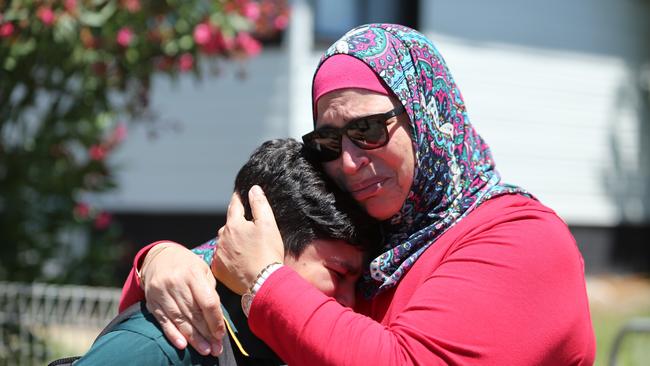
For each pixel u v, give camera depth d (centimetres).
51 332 1252
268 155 592
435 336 512
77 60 1318
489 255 539
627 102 2992
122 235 2552
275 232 552
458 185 606
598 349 1798
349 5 2420
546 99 2794
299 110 2334
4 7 1265
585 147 2888
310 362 511
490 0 2664
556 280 542
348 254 580
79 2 1299
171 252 557
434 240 589
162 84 2494
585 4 2886
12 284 1373
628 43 3008
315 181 577
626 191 2986
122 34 1345
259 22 1583
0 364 1254
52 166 1493
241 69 1956
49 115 1476
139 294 565
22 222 1481
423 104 594
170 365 507
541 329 527
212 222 2456
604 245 2936
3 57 1295
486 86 2667
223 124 2431
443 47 2573
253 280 534
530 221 562
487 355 512
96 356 507
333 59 595
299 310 516
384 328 521
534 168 2772
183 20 1413
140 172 2538
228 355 531
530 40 2758
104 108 1458
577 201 2867
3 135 1468
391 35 602
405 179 585
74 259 1565
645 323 1140
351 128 575
